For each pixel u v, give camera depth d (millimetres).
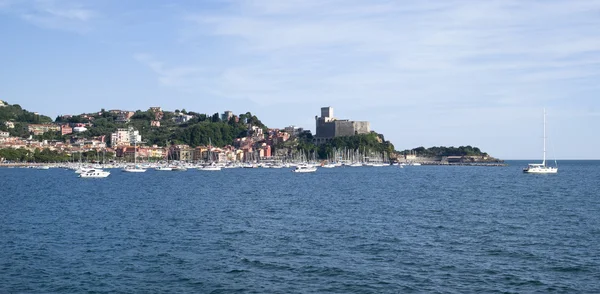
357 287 47062
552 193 145125
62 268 53812
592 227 78188
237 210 102938
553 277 50062
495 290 46156
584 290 46156
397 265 54562
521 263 55312
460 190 161875
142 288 47188
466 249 62250
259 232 74562
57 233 74125
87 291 46406
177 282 48875
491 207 107312
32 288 47250
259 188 176875
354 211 100750
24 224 83062
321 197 135875
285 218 90000
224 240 68312
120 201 124938
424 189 168125
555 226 79375
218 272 52094
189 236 71438
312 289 46594
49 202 122562
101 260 57219
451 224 82000
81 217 92000
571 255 58938
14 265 54969
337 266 54062
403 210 102250
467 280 49094
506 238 69250
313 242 66750
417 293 45438
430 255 59031
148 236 71500
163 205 113875
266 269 53062
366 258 57656
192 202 121438
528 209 103062
